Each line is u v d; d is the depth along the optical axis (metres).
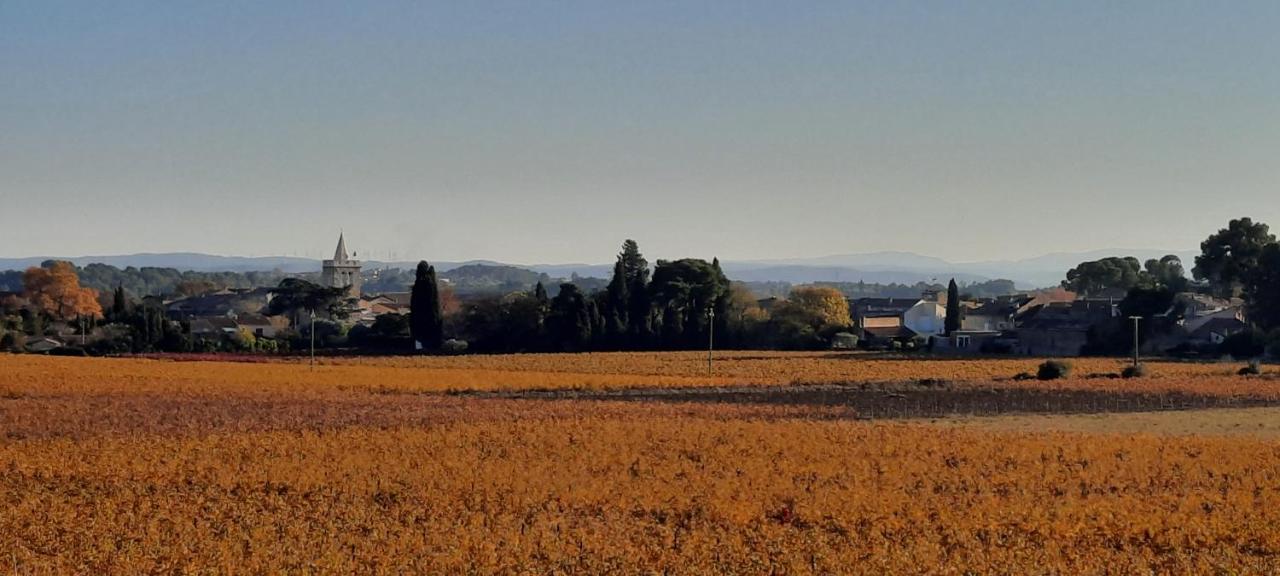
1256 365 101.12
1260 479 45.16
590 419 63.66
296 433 57.94
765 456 50.59
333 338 155.50
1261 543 34.53
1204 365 112.38
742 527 36.00
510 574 29.64
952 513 37.78
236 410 69.25
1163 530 35.72
